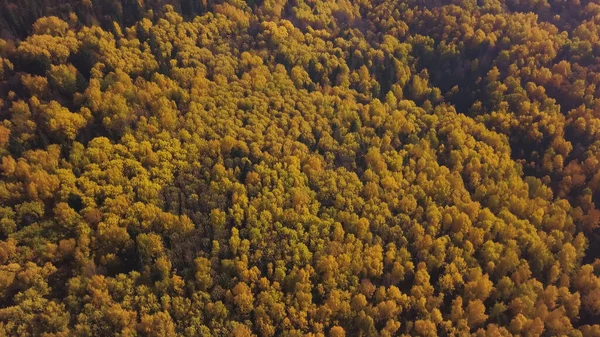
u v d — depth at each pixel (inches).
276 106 5669.3
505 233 4877.0
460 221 4889.3
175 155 4825.3
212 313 4008.4
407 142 5787.4
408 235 4872.0
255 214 4623.5
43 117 4658.0
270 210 4699.8
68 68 5128.0
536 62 6412.4
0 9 5329.7
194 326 3887.8
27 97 4862.2
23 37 5393.7
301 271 4313.5
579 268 4790.8
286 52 6338.6
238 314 4111.7
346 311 4261.8
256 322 4079.7
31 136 4547.2
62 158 4544.8
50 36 5275.6
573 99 5999.0
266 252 4436.5
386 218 4950.8
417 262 4736.7
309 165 5142.7
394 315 4347.9
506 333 4261.8
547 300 4507.9
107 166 4534.9
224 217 4527.6
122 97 5068.9
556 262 4729.3
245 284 4168.3
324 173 5152.6
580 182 5315.0
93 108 4909.0
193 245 4335.6
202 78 5610.2
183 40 6018.7
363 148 5580.7
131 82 5290.4
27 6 5502.0
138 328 3784.5
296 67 6171.3
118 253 4165.8
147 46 5733.3
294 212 4690.0
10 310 3555.6
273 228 4618.6
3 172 4259.4
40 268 3836.1
